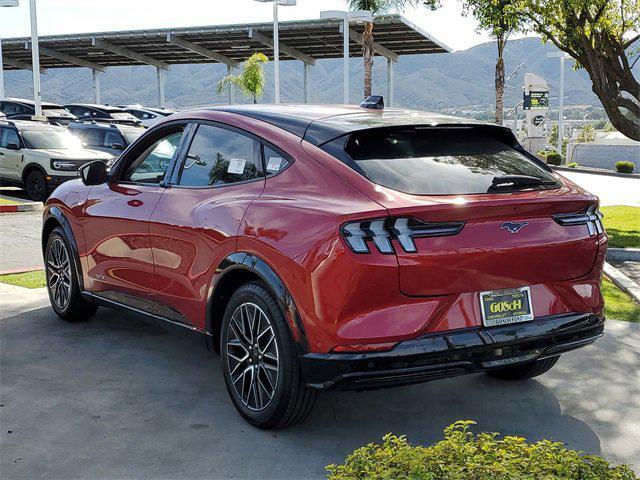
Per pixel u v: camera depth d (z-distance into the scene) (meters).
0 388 4.59
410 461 2.35
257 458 3.69
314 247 3.54
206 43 48.19
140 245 4.91
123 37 46.91
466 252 3.55
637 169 42.09
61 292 6.04
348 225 3.45
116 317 6.24
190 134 4.83
